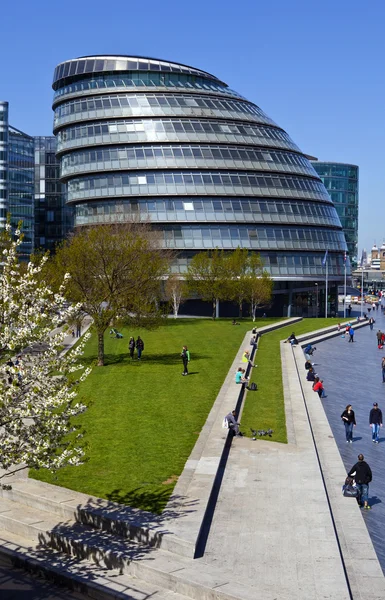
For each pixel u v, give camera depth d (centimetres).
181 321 10669
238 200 12525
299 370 6072
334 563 1977
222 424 3484
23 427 2050
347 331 9956
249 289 10869
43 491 2514
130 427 3456
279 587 1830
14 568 2167
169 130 12462
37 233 19262
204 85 13262
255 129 13162
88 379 4925
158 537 2095
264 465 2941
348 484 2688
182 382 4797
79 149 12731
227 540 2148
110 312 5653
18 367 2025
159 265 7850
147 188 12256
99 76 13012
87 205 12719
